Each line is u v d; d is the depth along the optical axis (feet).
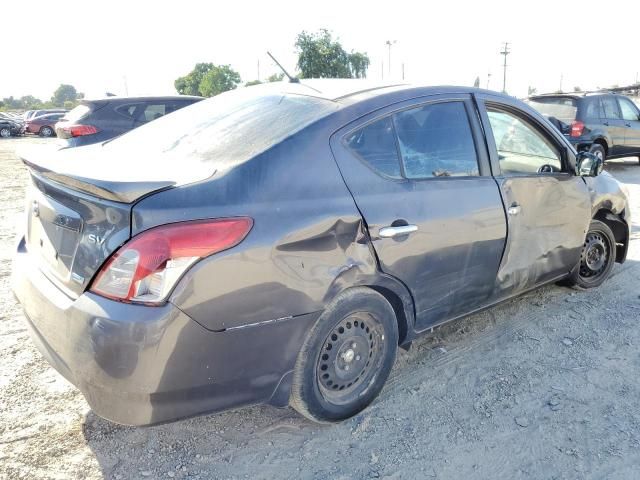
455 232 9.74
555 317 13.30
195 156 8.42
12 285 9.12
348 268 8.23
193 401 7.20
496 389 10.25
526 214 11.32
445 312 10.28
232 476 8.00
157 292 6.64
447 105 10.23
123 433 8.82
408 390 10.21
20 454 8.23
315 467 8.21
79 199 7.25
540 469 8.22
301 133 8.27
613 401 9.91
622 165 43.86
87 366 6.81
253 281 7.23
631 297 14.57
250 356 7.46
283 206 7.62
